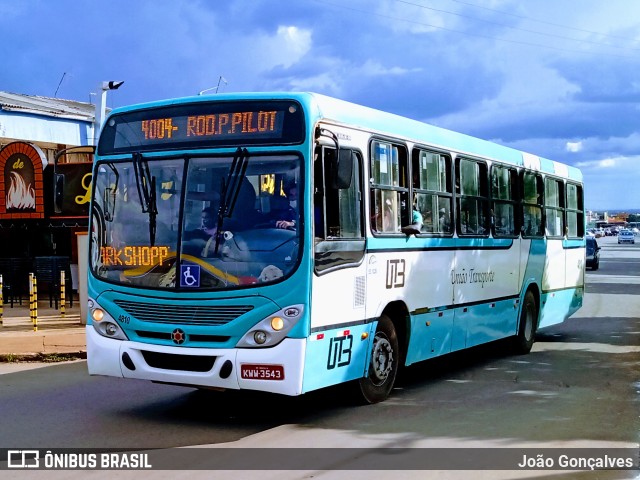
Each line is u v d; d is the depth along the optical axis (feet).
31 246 72.95
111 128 27.20
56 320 53.52
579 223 54.08
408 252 30.50
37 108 79.05
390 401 30.53
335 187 24.67
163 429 25.50
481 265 37.58
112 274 26.21
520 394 32.27
